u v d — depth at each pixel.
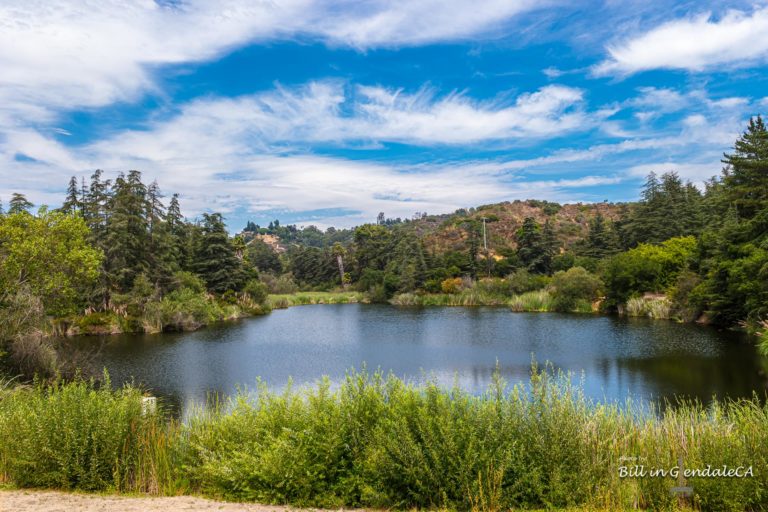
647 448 6.69
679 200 66.62
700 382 16.06
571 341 25.55
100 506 5.64
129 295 36.12
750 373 17.03
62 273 17.70
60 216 18.02
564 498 5.47
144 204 43.00
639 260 39.88
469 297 55.41
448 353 23.27
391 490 5.68
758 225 28.31
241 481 6.10
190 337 31.39
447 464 5.69
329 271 89.31
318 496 5.80
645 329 28.92
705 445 6.34
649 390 15.29
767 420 6.91
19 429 6.83
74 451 6.61
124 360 22.95
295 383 17.81
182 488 6.51
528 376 17.75
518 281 54.69
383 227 97.19
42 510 5.43
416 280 64.00
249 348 26.41
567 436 5.91
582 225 89.31
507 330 31.03
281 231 195.12
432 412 6.34
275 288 77.88
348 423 6.34
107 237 37.44
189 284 44.25
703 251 34.22
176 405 14.91
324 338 30.02
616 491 5.63
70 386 7.74
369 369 20.09
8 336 15.02
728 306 27.89
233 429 7.13
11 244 16.38
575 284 43.31
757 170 34.94
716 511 5.48
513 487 5.48
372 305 59.56
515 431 6.11
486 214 95.06
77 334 32.53
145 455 6.77
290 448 6.02
